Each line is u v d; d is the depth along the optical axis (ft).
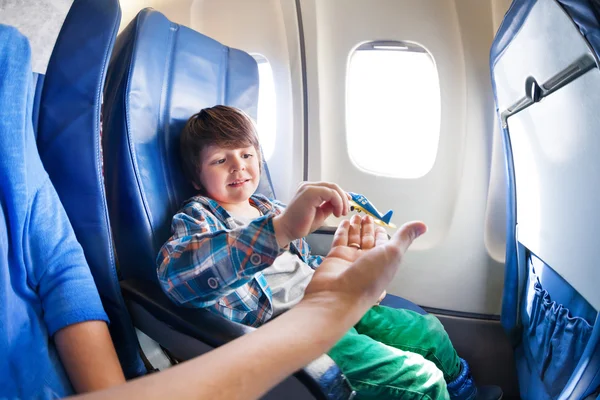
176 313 2.75
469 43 4.73
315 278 1.42
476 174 4.95
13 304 2.08
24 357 2.03
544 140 3.19
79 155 2.78
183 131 3.74
